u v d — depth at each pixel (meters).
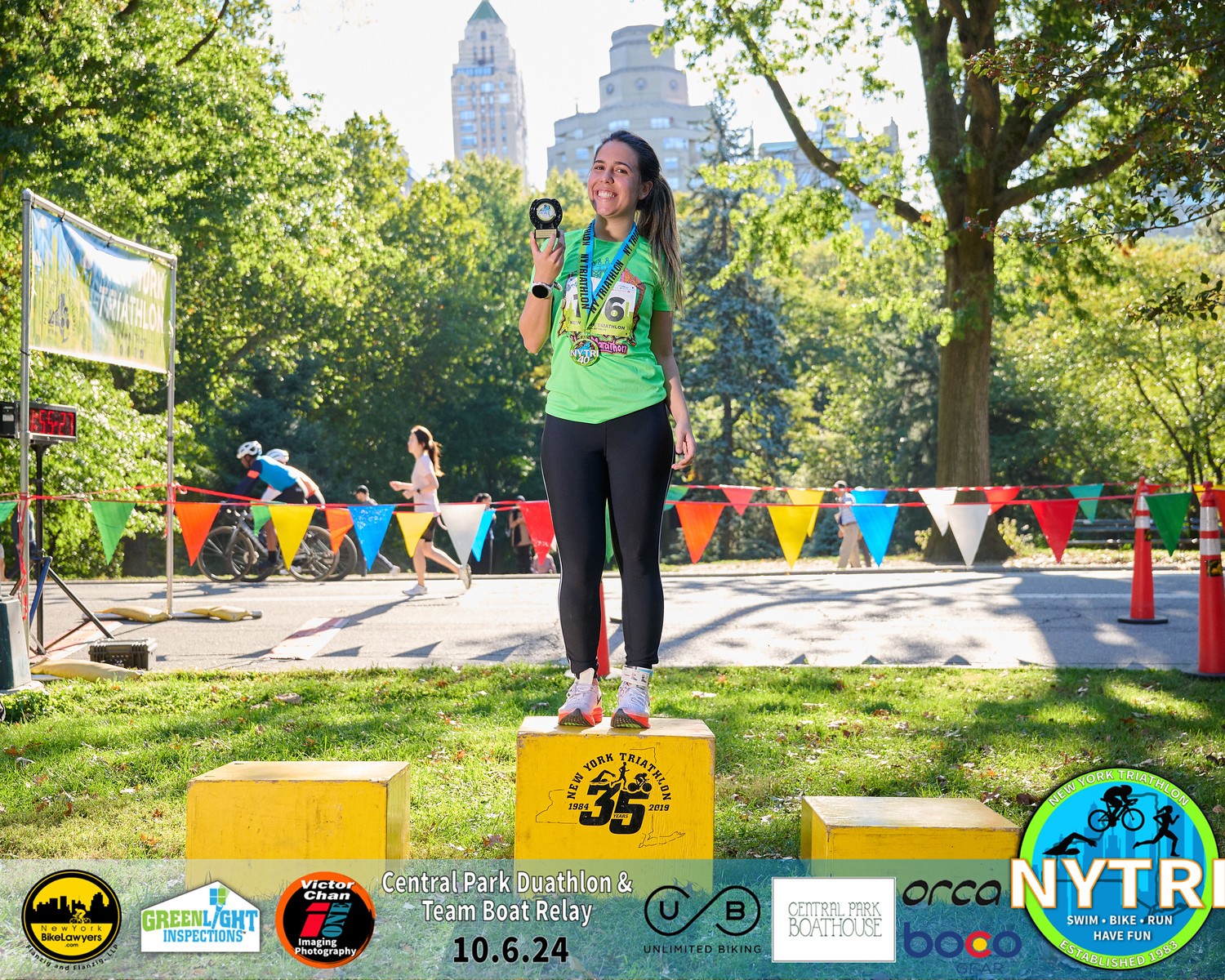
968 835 3.34
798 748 5.41
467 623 10.52
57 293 7.83
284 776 3.45
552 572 20.94
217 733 5.78
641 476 3.56
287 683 7.23
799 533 9.58
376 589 14.03
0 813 4.41
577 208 58.81
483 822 4.26
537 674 7.53
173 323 9.91
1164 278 29.84
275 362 36.81
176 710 6.42
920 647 9.08
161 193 19.94
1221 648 7.51
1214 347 30.55
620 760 3.47
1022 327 38.44
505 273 48.31
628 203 3.62
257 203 21.70
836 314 48.06
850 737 5.64
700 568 18.75
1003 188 19.34
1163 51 6.72
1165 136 6.55
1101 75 7.02
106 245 8.64
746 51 20.33
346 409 42.00
